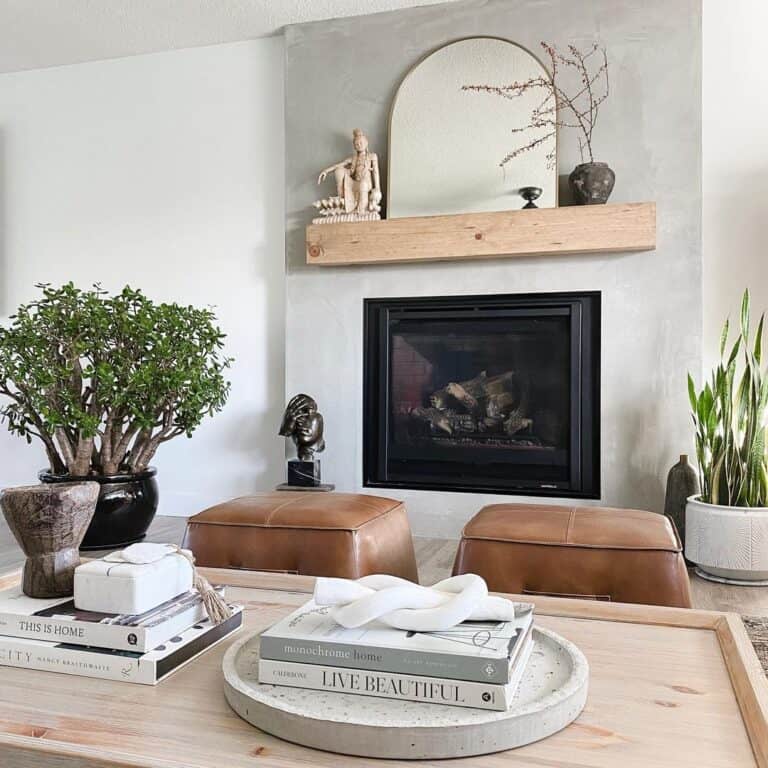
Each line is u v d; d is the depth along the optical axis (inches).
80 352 121.0
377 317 148.8
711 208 132.9
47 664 41.7
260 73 159.0
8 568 115.8
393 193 144.8
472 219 135.9
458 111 142.3
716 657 44.7
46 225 174.9
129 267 168.6
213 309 162.4
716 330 132.5
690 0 131.1
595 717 36.2
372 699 35.4
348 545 81.4
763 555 105.3
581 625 51.2
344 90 149.9
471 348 144.1
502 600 40.2
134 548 46.0
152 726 35.1
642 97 133.3
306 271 151.7
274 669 37.2
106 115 169.8
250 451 160.4
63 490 45.4
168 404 128.0
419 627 37.6
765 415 117.7
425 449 146.5
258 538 83.7
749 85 131.4
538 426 140.3
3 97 177.2
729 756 32.3
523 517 83.3
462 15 142.9
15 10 145.9
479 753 32.3
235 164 160.7
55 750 32.8
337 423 149.9
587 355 136.7
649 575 73.8
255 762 31.8
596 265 134.6
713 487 111.6
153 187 166.6
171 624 43.4
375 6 145.3
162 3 143.4
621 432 133.5
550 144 137.1
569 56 137.3
